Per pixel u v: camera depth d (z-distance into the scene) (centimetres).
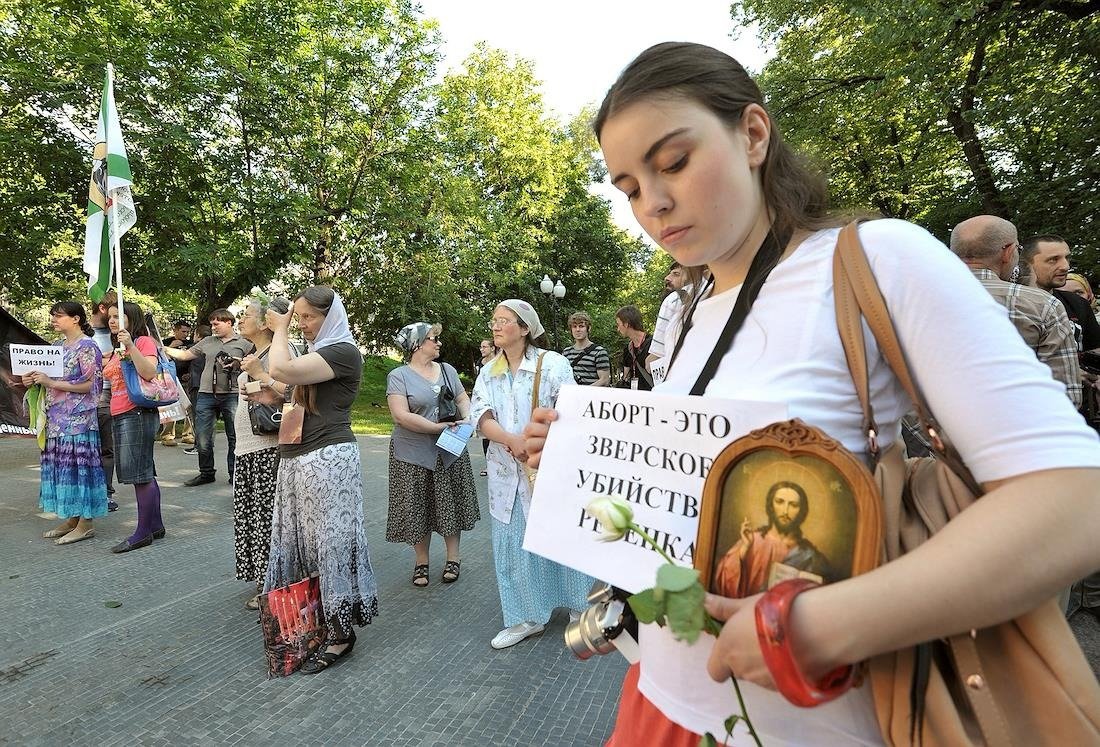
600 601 107
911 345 66
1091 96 948
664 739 87
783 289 79
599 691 275
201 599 373
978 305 63
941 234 1345
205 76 1154
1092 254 1046
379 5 1463
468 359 2483
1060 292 367
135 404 457
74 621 341
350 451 300
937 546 55
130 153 1140
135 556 447
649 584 84
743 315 83
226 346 677
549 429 102
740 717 69
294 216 1244
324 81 1384
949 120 1183
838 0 1034
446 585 402
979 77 1044
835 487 63
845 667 60
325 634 296
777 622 56
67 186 1170
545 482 99
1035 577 52
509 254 2091
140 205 1164
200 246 1131
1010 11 877
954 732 60
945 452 67
